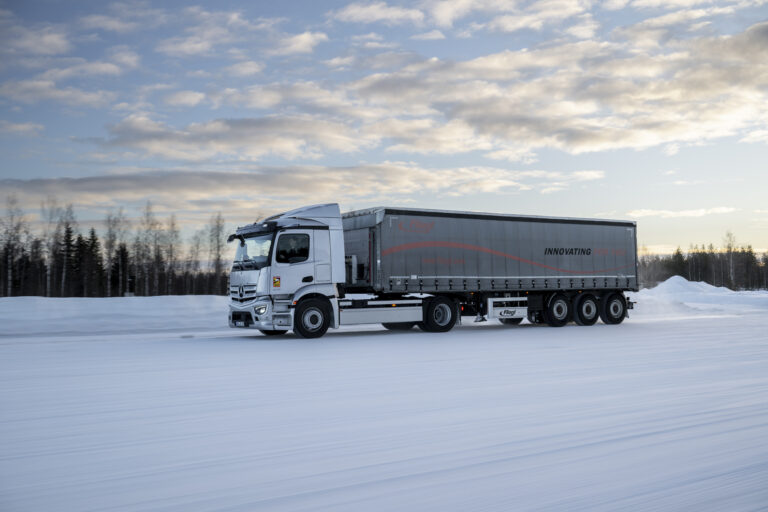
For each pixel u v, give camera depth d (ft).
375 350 48.08
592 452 18.01
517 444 18.94
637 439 19.52
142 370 36.52
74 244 239.71
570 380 32.04
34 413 24.06
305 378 33.17
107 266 221.87
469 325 81.35
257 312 58.03
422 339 58.39
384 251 62.59
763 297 148.77
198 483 15.31
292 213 60.34
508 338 58.95
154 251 226.38
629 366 37.63
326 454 17.92
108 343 54.95
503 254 69.87
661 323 81.00
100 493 14.60
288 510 13.42
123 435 20.45
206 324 82.84
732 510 13.48
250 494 14.47
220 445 19.04
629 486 14.97
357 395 27.84
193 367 37.91
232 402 26.25
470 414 23.49
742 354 44.01
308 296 60.23
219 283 229.25
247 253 60.49
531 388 29.55
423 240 64.90
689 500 14.05
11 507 13.70
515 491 14.61
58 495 14.47
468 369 36.58
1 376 34.09
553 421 22.17
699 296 156.15
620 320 79.41
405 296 65.41
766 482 15.29
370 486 15.01
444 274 65.92
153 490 14.79
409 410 24.34
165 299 93.50
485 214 68.95
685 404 25.29
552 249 73.51
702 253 407.64
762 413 23.45
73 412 24.23
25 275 211.20
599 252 77.30
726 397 26.89
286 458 17.52
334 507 13.58
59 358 42.83
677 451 18.10
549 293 74.74
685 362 39.50
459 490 14.70
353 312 62.03
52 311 80.59
